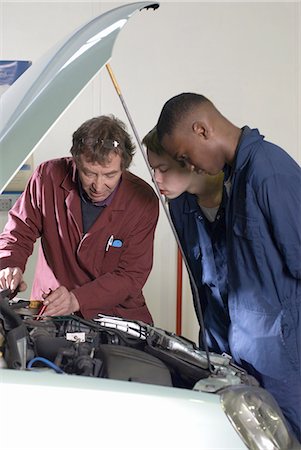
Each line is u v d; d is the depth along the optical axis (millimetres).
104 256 1812
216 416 1047
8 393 1029
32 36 2713
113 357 1250
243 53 2707
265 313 1505
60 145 2744
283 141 2756
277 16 2688
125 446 1018
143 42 2693
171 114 1459
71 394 1030
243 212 1470
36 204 1826
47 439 1015
